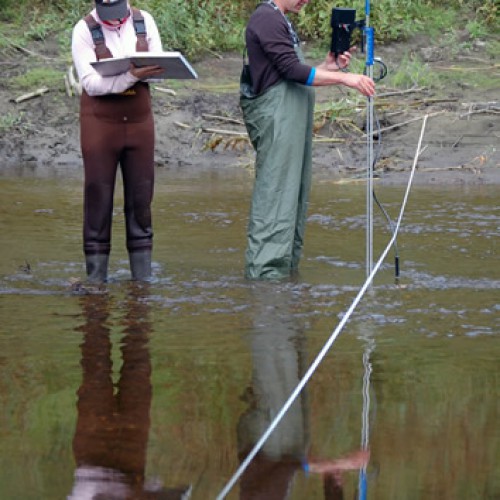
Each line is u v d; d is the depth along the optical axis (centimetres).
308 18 2338
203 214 1494
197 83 2198
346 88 2141
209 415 712
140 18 1095
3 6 2462
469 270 1158
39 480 611
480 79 2173
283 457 643
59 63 2270
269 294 1057
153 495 594
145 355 848
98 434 680
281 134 1118
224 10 2414
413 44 2327
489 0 2425
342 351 855
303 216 1166
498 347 865
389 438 669
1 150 2019
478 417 702
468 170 1809
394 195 1628
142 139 1112
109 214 1123
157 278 1134
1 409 723
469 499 584
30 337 900
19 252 1259
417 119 1992
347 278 1125
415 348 862
